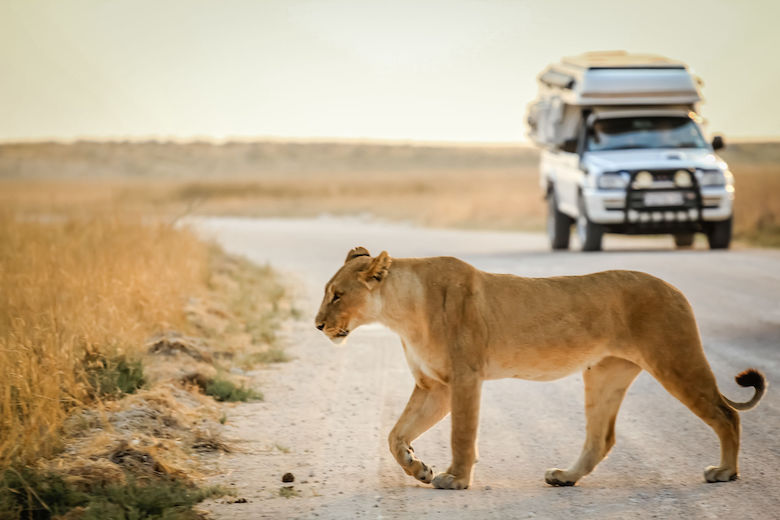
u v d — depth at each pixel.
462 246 52.47
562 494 13.22
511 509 12.55
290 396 19.72
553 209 48.16
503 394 19.72
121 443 14.41
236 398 19.30
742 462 14.35
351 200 122.38
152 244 32.12
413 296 13.70
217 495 13.41
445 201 97.12
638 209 41.34
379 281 13.66
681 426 16.66
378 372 21.98
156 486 13.17
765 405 17.73
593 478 14.02
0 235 32.72
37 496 12.26
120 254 28.58
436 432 17.00
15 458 13.61
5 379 15.65
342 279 13.80
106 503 12.48
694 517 11.95
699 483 13.45
